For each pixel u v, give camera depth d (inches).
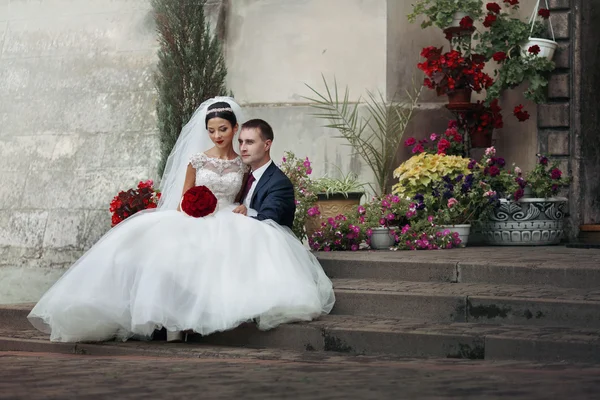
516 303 241.0
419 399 129.1
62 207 427.8
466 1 389.7
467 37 391.2
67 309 241.8
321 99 412.5
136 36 444.5
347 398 130.6
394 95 406.3
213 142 275.4
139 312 233.8
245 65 427.5
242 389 141.3
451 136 378.3
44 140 444.8
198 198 249.1
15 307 281.4
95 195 422.6
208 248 243.4
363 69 408.8
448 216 343.6
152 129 422.9
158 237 245.0
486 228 363.6
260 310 236.1
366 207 348.2
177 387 144.0
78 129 439.5
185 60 391.5
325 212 357.7
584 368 190.1
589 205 394.9
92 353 241.9
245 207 264.2
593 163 396.2
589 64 396.2
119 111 433.1
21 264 428.8
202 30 397.7
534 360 210.7
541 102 387.5
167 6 396.2
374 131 401.1
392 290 260.8
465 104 384.2
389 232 338.6
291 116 416.5
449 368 181.0
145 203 337.7
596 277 259.1
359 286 270.8
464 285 270.1
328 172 407.8
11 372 167.6
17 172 444.1
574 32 395.5
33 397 131.3
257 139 269.0
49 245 425.4
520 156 401.1
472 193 348.8
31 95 457.1
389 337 227.1
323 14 416.5
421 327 234.2
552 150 397.1
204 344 245.8
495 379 153.5
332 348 233.9
